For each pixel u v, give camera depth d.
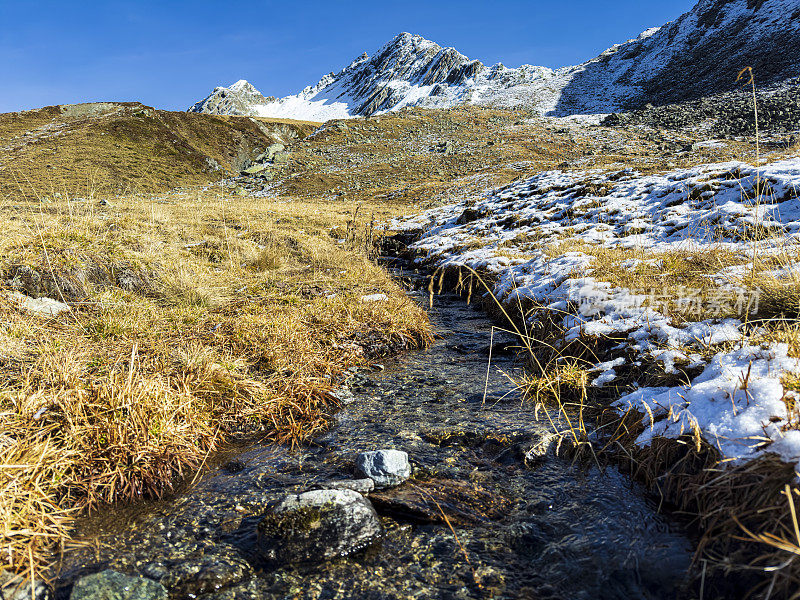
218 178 55.25
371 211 26.50
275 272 8.98
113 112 67.75
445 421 4.15
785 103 41.94
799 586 1.90
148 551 2.58
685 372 3.79
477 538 2.65
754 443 2.50
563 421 3.99
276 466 3.48
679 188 11.77
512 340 6.62
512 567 2.43
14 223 7.66
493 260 10.28
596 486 3.05
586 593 2.23
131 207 17.89
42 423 3.20
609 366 4.57
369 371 5.56
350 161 52.56
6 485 2.58
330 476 3.31
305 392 4.53
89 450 3.15
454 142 56.94
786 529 2.05
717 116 48.09
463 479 3.23
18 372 3.88
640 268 6.63
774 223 7.75
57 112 68.25
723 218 8.89
